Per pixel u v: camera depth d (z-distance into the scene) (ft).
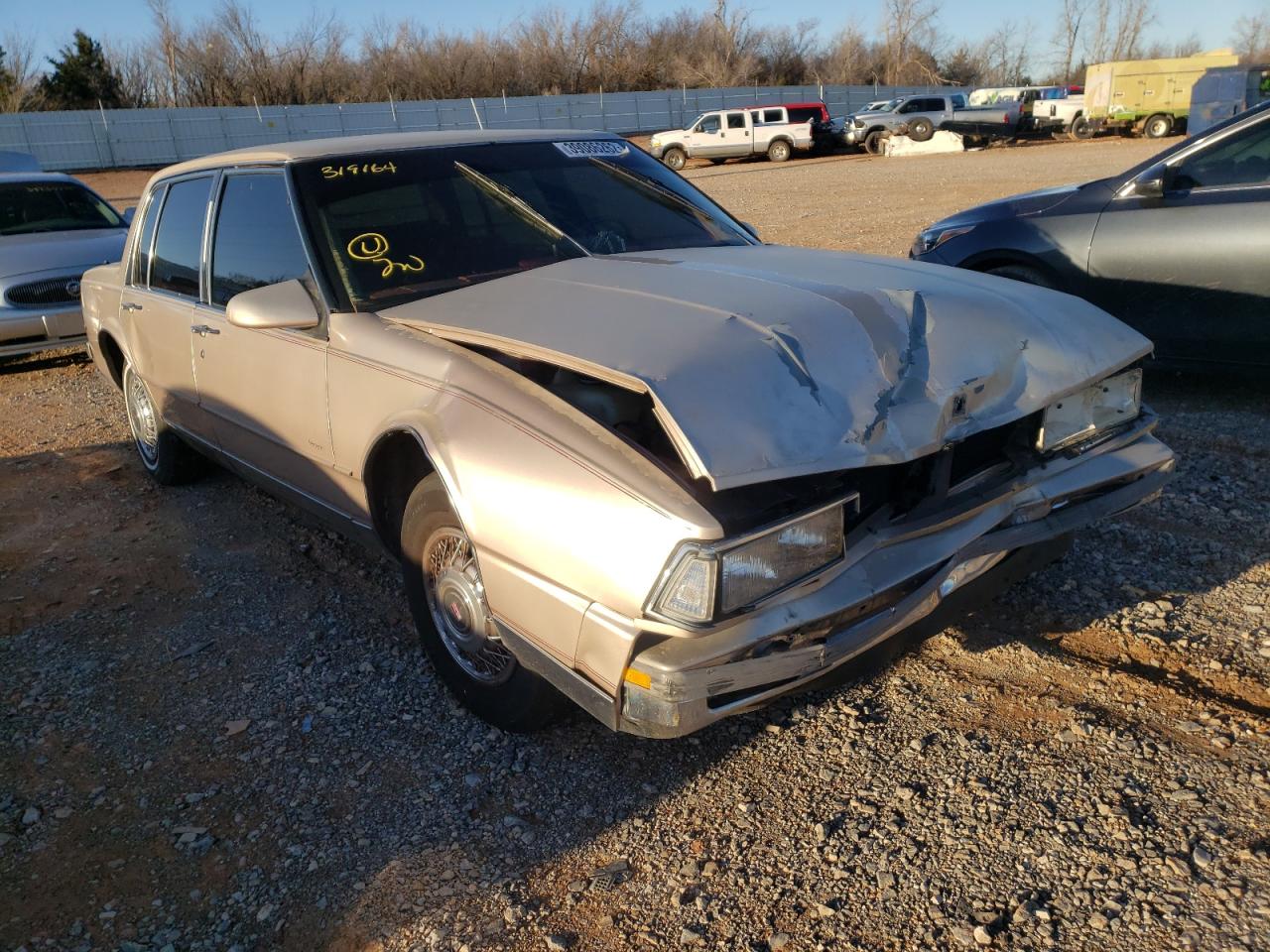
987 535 8.45
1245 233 15.60
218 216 13.17
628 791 8.68
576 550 7.41
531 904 7.55
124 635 12.21
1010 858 7.52
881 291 9.06
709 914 7.30
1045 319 9.26
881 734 9.10
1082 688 9.48
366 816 8.64
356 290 10.68
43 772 9.60
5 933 7.64
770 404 7.50
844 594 7.44
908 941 6.91
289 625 12.14
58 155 137.49
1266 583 11.10
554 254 11.51
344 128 150.82
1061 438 9.11
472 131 13.23
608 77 200.03
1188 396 17.98
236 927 7.58
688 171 106.32
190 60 180.55
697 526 6.82
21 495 17.60
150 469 17.69
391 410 9.48
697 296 8.94
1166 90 106.93
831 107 178.29
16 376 27.61
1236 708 9.00
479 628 9.21
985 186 60.70
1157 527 12.66
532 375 9.01
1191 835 7.56
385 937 7.38
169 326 14.37
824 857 7.72
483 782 8.94
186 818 8.80
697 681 6.96
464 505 8.30
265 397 11.75
